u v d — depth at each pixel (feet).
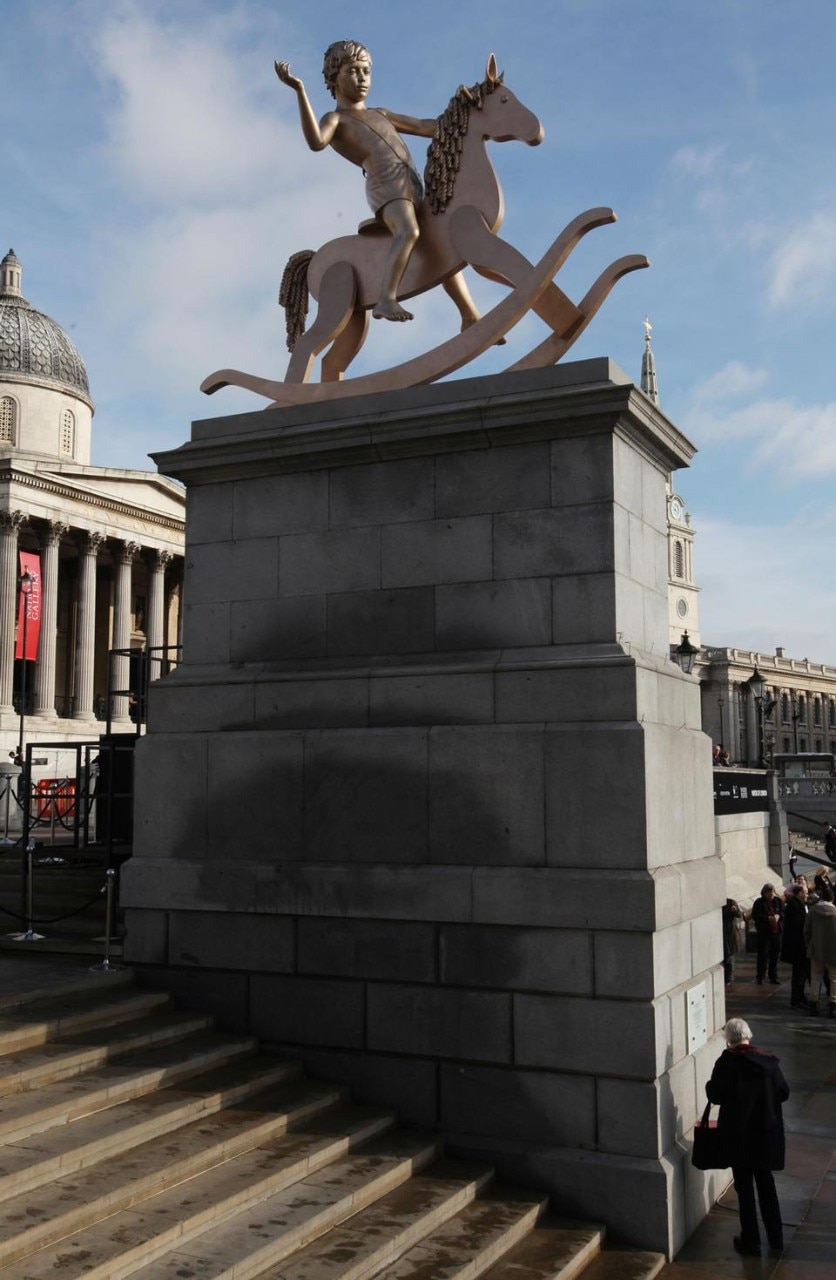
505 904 29.12
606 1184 27.14
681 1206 27.63
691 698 34.50
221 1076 29.35
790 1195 30.71
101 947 35.55
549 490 30.96
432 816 30.71
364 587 33.12
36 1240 20.15
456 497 32.14
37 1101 24.91
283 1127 27.43
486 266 34.88
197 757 33.99
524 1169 28.04
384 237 37.47
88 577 205.36
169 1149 24.59
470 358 34.65
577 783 29.04
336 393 36.22
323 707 32.78
